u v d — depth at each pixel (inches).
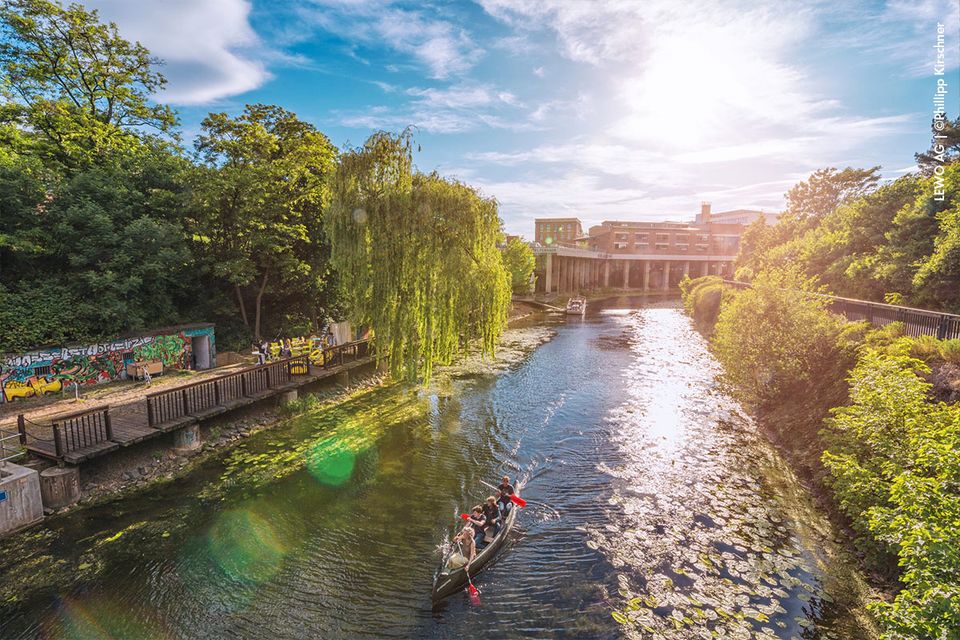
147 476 568.4
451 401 922.7
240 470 605.0
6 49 915.4
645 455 678.5
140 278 839.1
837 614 368.5
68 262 829.8
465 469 636.7
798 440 658.2
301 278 1103.6
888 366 445.1
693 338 1728.6
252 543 465.4
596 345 1567.4
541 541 479.5
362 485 588.1
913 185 1123.3
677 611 378.9
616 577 423.2
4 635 343.9
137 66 1098.1
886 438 410.3
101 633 351.9
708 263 4655.5
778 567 427.8
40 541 444.1
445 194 698.8
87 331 775.7
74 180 840.9
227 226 988.6
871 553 415.8
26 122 935.7
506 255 2662.4
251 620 372.5
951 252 730.2
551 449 703.1
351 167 697.6
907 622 235.8
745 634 351.6
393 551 462.3
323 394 890.1
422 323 719.1
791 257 1517.0
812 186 2032.5
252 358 993.5
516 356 1371.8
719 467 636.1
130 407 660.1
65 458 495.2
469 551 434.3
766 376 788.6
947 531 254.7
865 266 1029.8
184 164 1031.0
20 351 689.6
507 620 376.8
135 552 441.4
